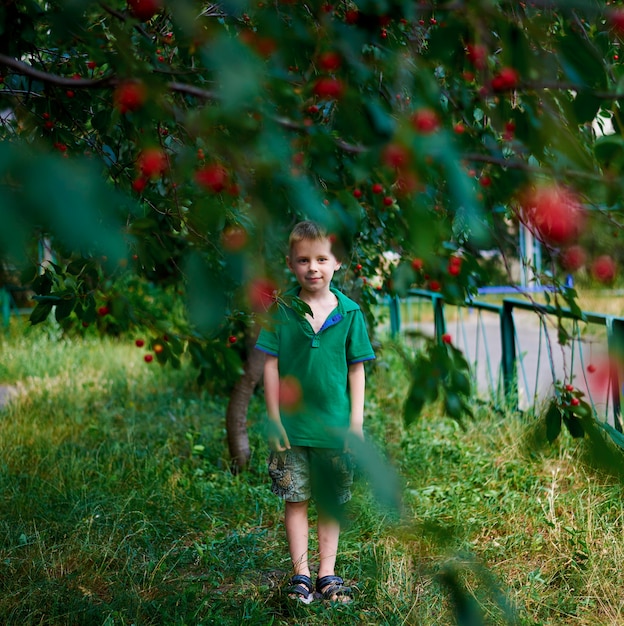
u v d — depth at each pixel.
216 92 1.10
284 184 1.08
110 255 0.66
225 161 1.18
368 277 4.38
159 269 2.45
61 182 0.64
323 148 1.17
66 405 6.34
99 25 1.68
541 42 1.08
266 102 1.20
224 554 3.35
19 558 3.24
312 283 2.85
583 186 1.12
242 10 1.20
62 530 3.53
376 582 2.88
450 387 1.22
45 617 2.78
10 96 1.64
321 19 1.22
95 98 2.34
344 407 2.88
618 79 1.55
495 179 1.36
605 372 1.03
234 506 3.94
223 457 4.89
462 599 0.92
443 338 1.56
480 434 4.95
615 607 2.80
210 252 1.36
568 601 2.83
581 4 1.15
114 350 8.77
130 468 4.48
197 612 2.72
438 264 1.56
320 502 0.78
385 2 1.20
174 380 7.40
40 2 2.19
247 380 4.68
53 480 4.20
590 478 3.79
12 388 7.36
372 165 1.03
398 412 5.89
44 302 2.43
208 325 0.87
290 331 2.88
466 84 1.62
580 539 3.30
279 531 3.66
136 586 2.98
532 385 6.53
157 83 1.04
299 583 2.90
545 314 1.98
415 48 1.48
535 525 3.52
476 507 3.78
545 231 1.22
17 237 0.62
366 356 2.91
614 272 1.19
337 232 1.53
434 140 0.87
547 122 1.02
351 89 1.17
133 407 6.28
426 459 4.49
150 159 1.12
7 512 3.76
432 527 0.92
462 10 1.14
